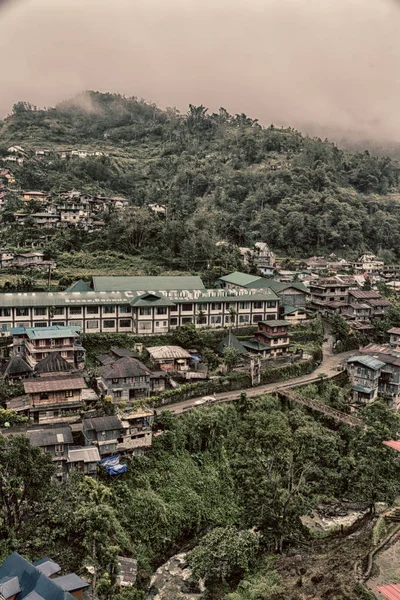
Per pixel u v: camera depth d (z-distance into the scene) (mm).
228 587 38750
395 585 31656
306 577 37625
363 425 54156
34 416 49625
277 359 72625
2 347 63656
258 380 65750
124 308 72188
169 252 106688
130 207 122312
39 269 93875
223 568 39125
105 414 51625
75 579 31109
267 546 42719
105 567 35938
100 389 55938
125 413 48469
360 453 49219
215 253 110312
